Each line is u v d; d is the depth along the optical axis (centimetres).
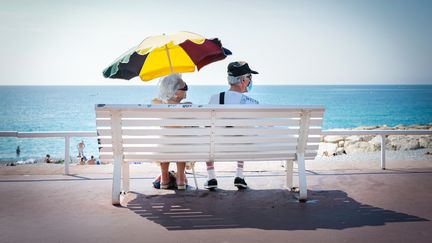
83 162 2392
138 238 430
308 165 823
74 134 733
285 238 430
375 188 636
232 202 564
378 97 16462
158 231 452
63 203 556
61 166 830
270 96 19138
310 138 578
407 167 796
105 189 630
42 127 7538
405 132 777
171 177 649
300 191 564
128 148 563
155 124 548
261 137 568
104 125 546
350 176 718
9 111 10606
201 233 446
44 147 4628
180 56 693
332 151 2058
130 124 547
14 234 440
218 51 612
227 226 468
